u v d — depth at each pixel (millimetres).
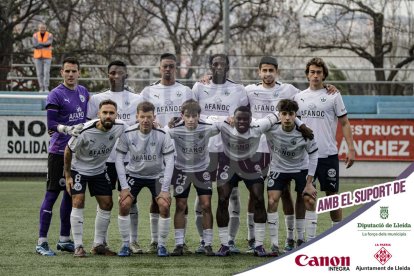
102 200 9734
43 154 21625
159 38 31703
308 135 9625
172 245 10789
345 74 26703
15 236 11359
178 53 31031
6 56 27594
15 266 8977
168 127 9867
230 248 10102
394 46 30938
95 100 10484
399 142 21547
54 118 9867
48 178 9914
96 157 9555
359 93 26297
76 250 9633
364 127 21531
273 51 31266
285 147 9695
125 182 9695
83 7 29859
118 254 9734
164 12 31422
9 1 28062
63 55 28578
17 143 21625
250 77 26938
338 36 31562
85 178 9625
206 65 26391
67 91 10008
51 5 29000
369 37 31312
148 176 9883
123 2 30594
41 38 23188
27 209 14797
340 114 10258
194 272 8680
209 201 9883
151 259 9477
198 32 32438
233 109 10688
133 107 10625
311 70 10234
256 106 10688
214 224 13016
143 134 9617
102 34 30188
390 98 22875
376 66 30266
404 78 30500
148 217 13602
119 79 10547
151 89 10789
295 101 9781
